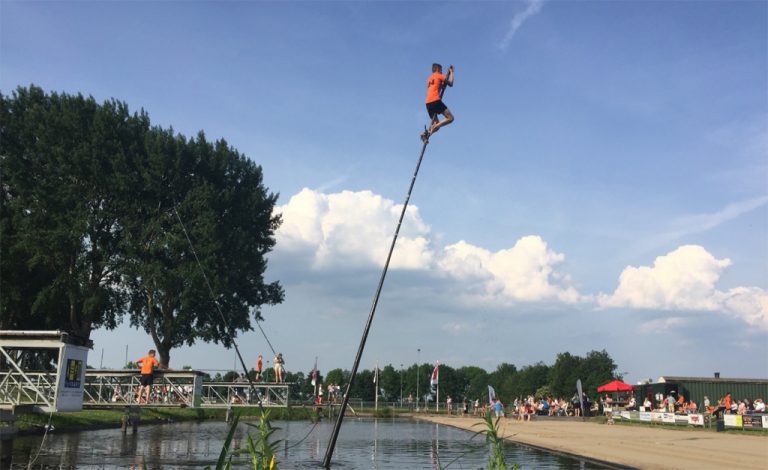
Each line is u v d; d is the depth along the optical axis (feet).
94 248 132.57
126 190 130.11
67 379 69.51
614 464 46.57
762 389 154.71
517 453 57.21
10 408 63.36
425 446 64.03
